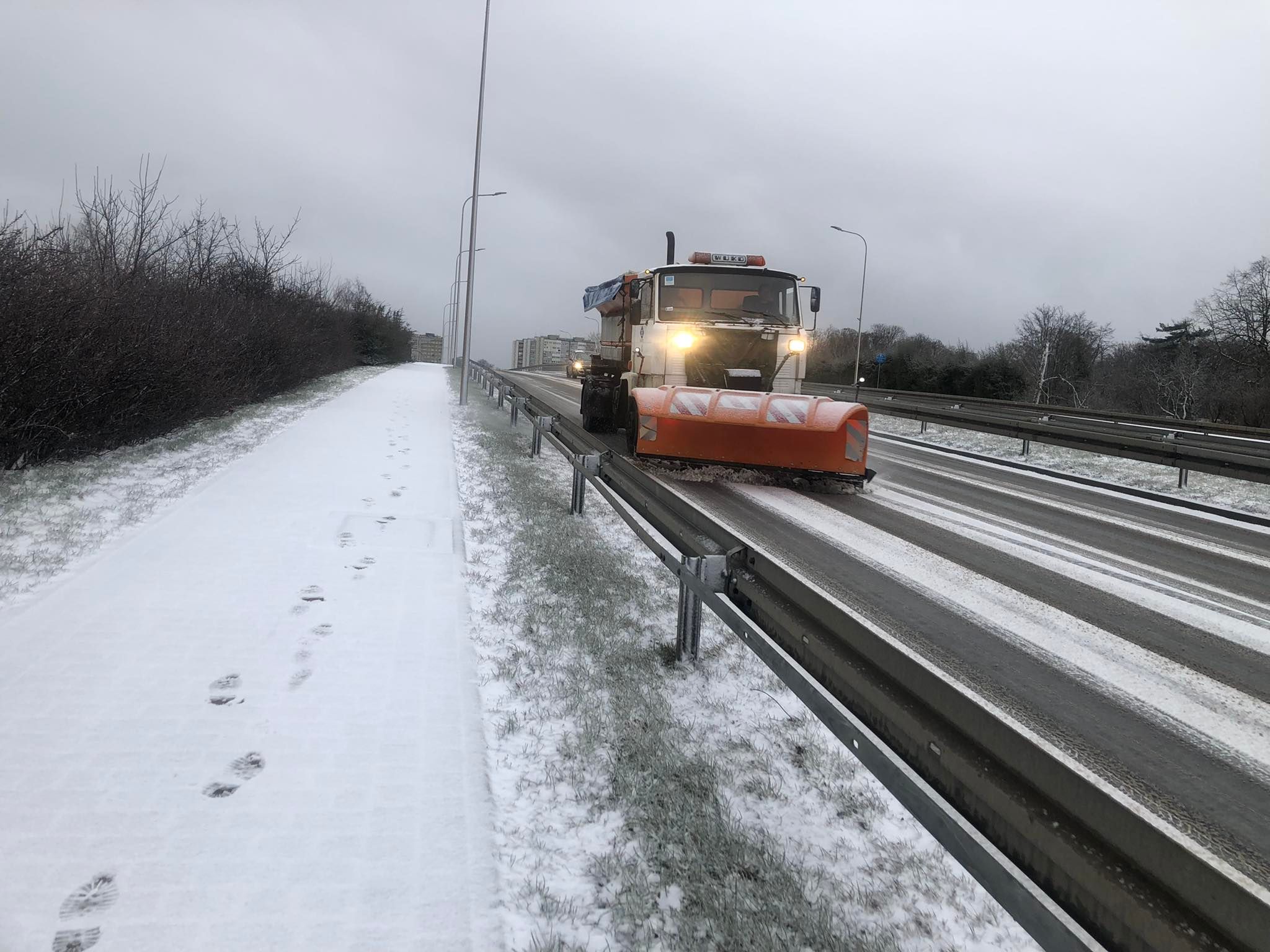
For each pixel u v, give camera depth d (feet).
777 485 33.60
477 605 17.76
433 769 11.04
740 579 13.06
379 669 13.98
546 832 9.96
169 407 38.11
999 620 16.80
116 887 8.30
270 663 13.87
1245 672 14.47
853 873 9.86
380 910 8.30
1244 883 8.13
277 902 8.28
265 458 34.50
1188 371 160.76
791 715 13.80
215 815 9.59
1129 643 15.78
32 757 10.51
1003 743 7.11
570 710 13.09
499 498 29.48
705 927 8.54
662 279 37.88
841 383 186.39
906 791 7.18
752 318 37.63
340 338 114.01
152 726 11.48
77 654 13.62
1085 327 207.41
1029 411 97.60
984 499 34.14
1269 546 27.61
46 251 28.94
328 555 20.61
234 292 62.49
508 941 8.07
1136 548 25.58
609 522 27.27
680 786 11.13
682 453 32.48
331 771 10.74
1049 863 6.16
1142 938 5.16
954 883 9.89
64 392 28.60
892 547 23.15
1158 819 9.41
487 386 95.09
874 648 9.31
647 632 17.01
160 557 19.33
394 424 51.80
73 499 24.30
